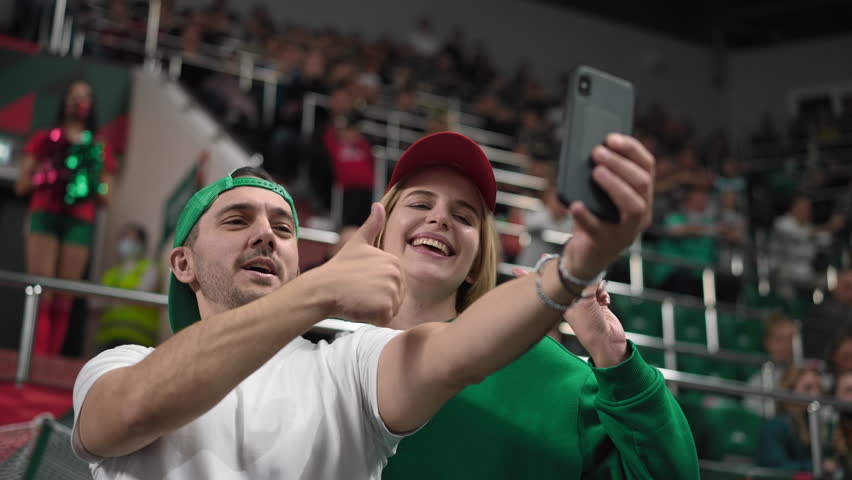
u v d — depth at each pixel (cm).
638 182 103
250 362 118
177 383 117
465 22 1573
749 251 955
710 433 519
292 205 167
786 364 602
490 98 1270
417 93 1180
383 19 1479
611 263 111
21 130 768
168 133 747
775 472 368
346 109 894
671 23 1753
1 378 379
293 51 1036
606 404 169
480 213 206
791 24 1711
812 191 1331
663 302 741
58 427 286
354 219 834
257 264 156
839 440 430
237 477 134
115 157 787
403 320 199
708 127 1727
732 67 1755
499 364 118
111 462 135
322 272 123
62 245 576
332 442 140
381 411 135
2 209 743
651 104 1675
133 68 818
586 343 172
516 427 179
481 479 175
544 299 113
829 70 1666
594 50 1683
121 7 920
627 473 173
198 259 159
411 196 201
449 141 199
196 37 980
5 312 665
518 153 1153
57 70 793
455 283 198
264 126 932
